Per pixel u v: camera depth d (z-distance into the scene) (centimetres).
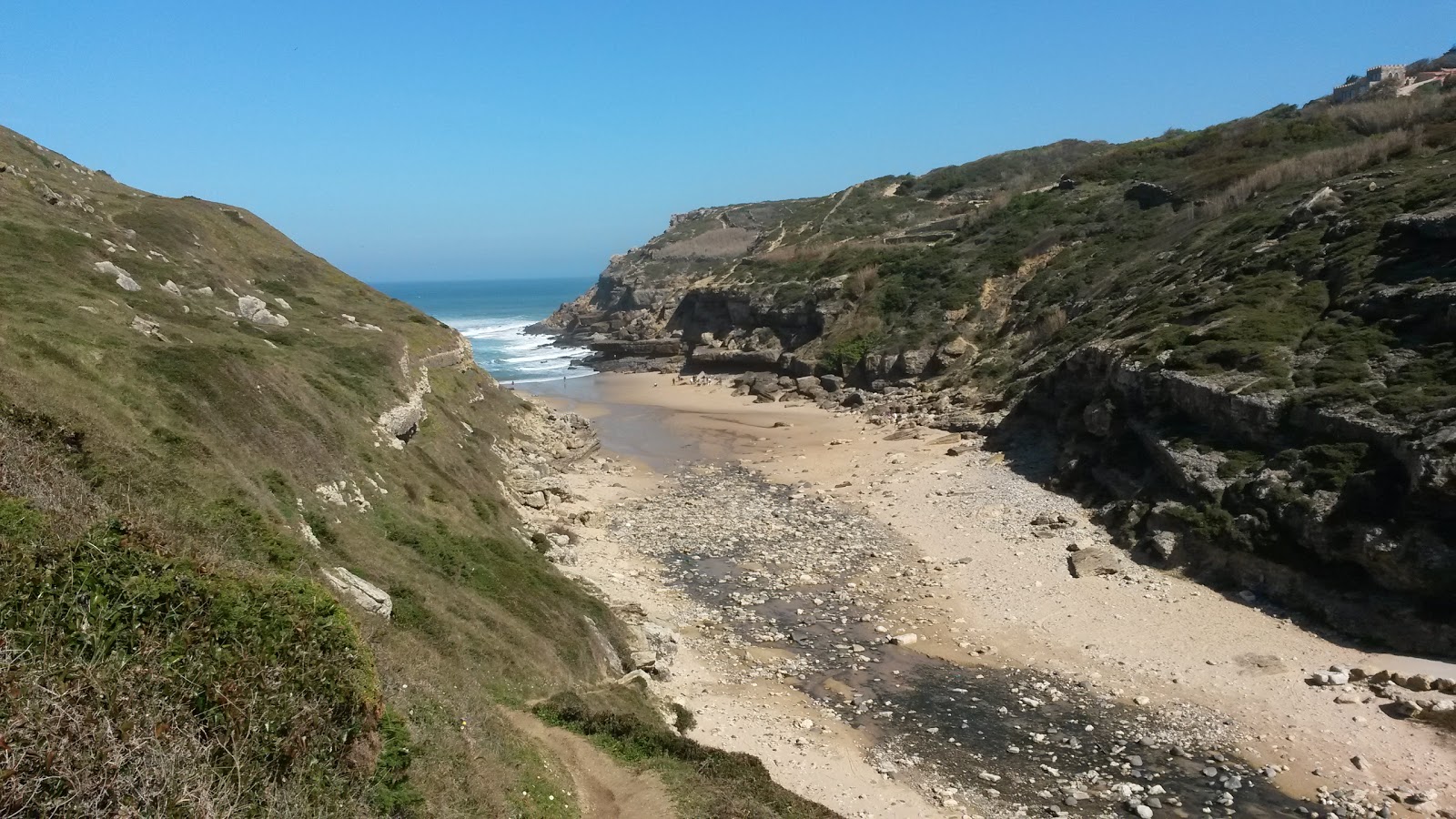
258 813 784
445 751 1213
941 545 3509
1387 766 1912
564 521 3809
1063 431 4541
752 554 3522
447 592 2089
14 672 708
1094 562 3117
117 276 3234
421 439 3647
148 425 1861
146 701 773
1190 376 3672
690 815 1395
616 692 2106
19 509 975
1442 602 2419
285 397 2641
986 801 1816
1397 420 2817
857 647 2634
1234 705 2214
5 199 3638
